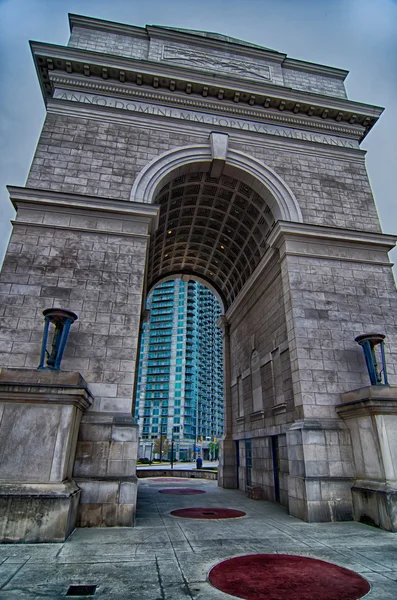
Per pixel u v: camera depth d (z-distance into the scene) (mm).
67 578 5602
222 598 4938
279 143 16828
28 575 5703
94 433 10062
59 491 8055
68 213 12906
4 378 8812
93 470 9688
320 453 11055
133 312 11945
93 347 11250
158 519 10578
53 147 14258
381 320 13742
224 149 15703
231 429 21344
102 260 12484
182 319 121312
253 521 10398
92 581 5496
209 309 136750
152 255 20750
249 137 16656
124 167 14555
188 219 19922
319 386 12172
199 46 18984
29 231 12375
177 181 16516
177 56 18281
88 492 9438
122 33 18250
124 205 13273
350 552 7219
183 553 7062
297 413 12242
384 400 10258
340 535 8672
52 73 15625
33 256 12062
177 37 18719
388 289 14367
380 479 9969
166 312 123438
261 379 16797
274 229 14852
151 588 5258
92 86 15867
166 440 96562
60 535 7719
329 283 13961
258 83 16969
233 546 7621
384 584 5465
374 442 10344
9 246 12008
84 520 9180
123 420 10391
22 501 7805
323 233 14617
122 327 11672
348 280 14172
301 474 10984
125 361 11250
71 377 9039
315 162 16797
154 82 16312
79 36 17547
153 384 114125
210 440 119062
